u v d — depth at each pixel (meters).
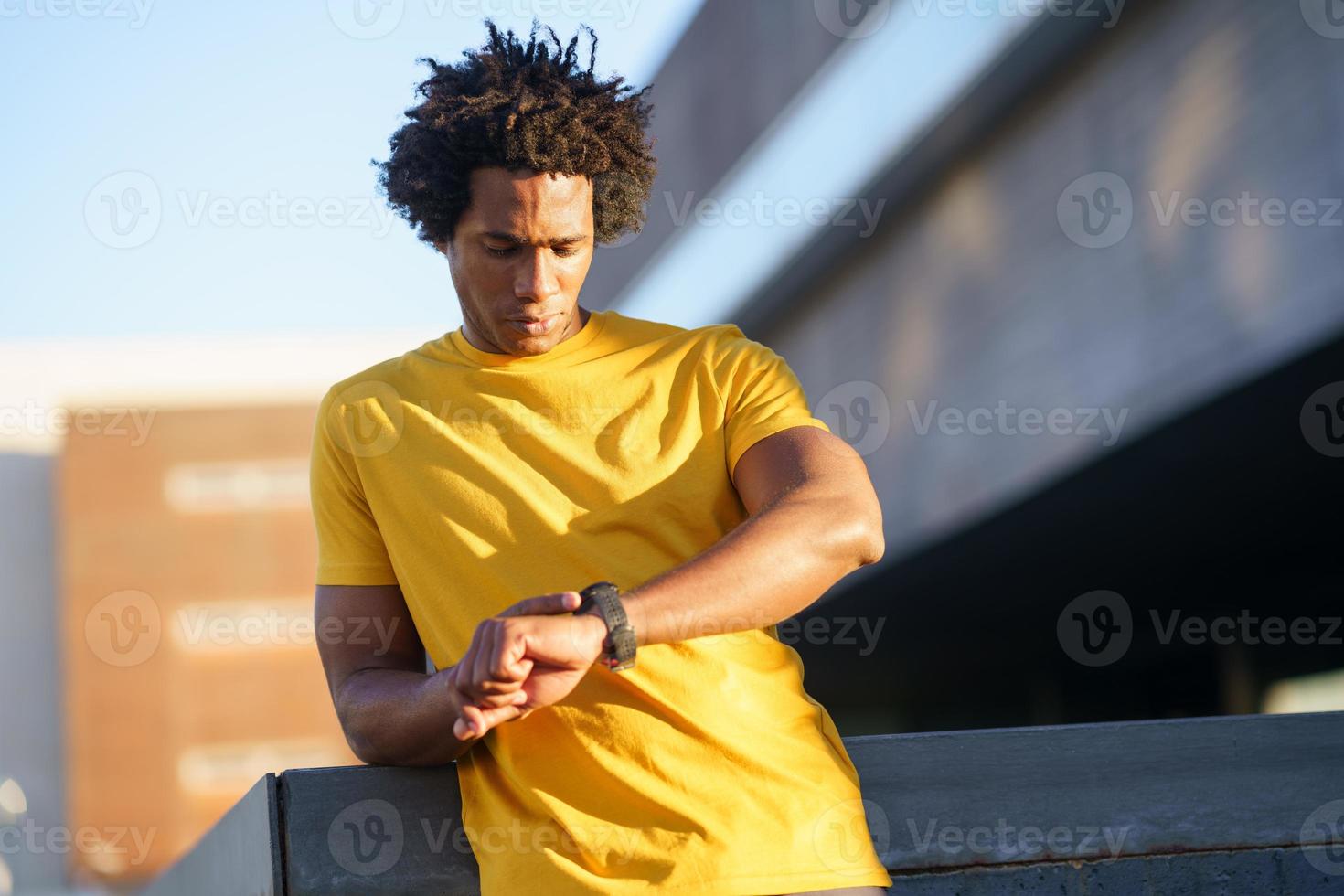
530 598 2.40
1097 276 9.05
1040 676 20.31
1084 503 10.93
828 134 11.66
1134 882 3.16
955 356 11.02
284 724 33.16
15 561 32.78
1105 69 8.84
